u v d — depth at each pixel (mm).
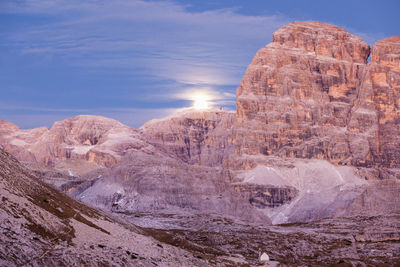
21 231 52438
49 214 59375
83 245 57438
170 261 67312
